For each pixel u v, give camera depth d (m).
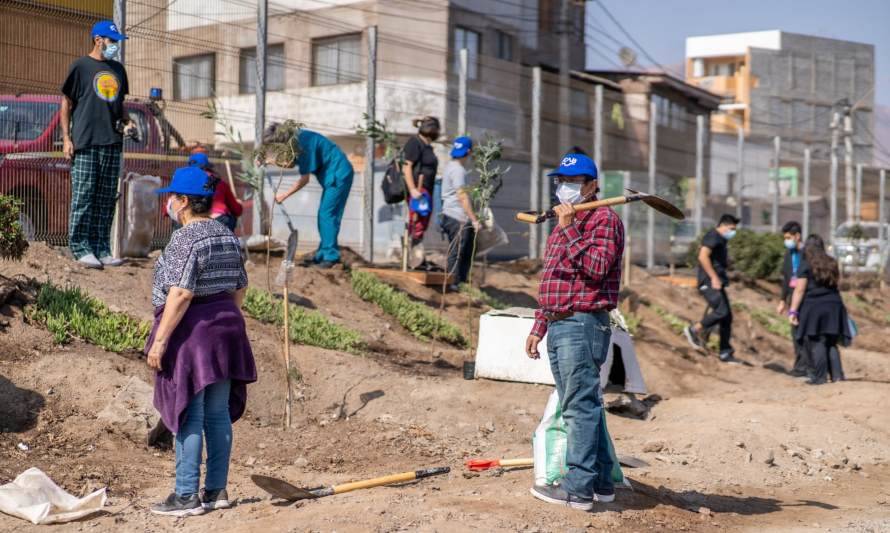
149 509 5.93
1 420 7.12
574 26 35.66
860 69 67.00
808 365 13.00
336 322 10.93
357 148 23.67
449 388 9.19
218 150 12.96
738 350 16.56
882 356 17.58
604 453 6.29
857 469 8.54
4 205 8.34
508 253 20.53
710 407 10.03
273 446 7.79
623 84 37.16
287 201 14.70
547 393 9.35
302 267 12.24
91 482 6.43
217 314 5.73
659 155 37.88
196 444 5.79
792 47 65.00
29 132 11.10
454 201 13.10
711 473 7.79
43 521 5.58
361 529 5.43
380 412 8.67
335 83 25.55
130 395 7.48
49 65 10.99
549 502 6.14
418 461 7.58
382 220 16.34
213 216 10.20
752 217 39.59
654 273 22.59
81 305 8.70
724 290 14.69
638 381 9.77
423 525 5.55
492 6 29.50
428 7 26.98
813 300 12.77
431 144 13.55
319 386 8.98
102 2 11.77
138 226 11.24
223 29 13.30
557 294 6.02
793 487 7.66
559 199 6.14
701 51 66.88
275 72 26.44
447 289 13.67
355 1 25.78
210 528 5.53
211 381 5.65
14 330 8.03
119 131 10.30
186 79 13.12
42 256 9.94
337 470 7.30
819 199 41.56
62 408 7.40
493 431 8.55
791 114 64.81
